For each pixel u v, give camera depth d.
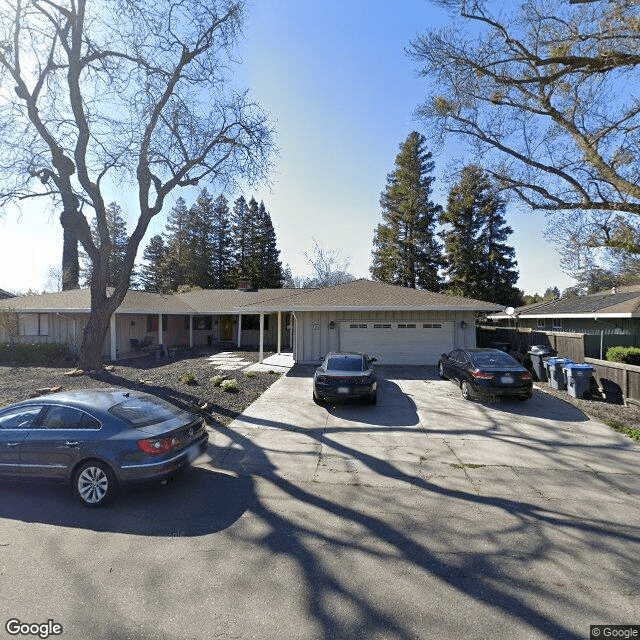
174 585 3.30
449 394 11.28
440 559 3.72
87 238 14.09
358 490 5.34
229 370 15.35
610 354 14.45
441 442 7.35
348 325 16.72
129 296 21.59
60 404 5.23
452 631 2.82
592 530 4.29
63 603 3.08
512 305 38.91
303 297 17.28
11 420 5.30
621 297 19.28
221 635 2.77
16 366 16.94
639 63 9.00
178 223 54.00
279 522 4.44
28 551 3.82
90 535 4.14
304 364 16.78
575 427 8.27
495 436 7.69
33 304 19.86
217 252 53.50
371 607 3.05
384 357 16.58
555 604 3.10
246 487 5.45
